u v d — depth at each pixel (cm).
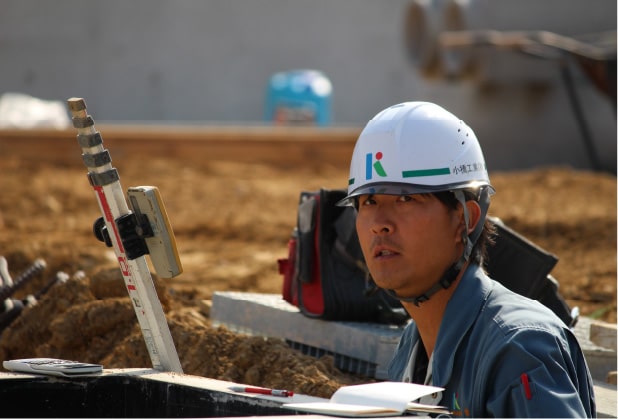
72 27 8325
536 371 734
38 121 6250
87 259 2520
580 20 5522
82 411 833
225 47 8206
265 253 3009
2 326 1614
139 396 833
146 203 915
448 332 806
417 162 834
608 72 4634
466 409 780
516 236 1297
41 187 4369
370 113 8106
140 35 8281
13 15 8369
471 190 842
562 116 5653
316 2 8112
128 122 8331
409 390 713
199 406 793
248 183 4659
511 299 804
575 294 2223
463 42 5050
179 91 8269
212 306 1655
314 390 1232
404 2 8012
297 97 7262
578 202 3862
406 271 825
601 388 1278
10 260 2478
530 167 5822
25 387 823
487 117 6091
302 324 1467
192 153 5394
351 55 8100
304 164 5459
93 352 1493
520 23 5653
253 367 1312
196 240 3316
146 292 931
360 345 1365
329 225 1420
